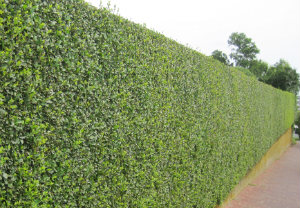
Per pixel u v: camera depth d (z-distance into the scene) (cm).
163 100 421
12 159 211
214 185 654
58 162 252
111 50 312
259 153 1185
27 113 221
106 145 309
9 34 206
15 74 211
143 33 375
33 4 225
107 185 313
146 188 387
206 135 582
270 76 2856
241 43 4119
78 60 270
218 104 651
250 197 950
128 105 340
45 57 235
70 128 262
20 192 216
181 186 486
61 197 254
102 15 301
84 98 276
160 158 418
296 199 956
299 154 2017
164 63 423
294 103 2670
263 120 1239
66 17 254
